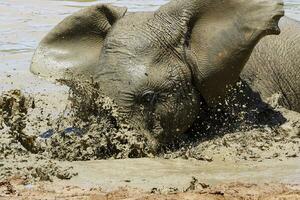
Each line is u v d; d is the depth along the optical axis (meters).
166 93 14.76
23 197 11.51
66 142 14.23
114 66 14.80
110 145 14.23
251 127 15.55
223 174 13.09
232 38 15.04
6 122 14.41
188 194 11.68
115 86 14.66
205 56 15.12
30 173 12.81
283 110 16.22
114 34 15.22
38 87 19.34
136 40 15.00
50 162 13.48
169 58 15.00
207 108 15.38
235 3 15.20
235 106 15.70
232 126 15.49
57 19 27.45
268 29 14.82
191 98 15.06
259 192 11.93
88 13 15.80
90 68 15.55
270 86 16.59
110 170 13.20
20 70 20.95
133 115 14.52
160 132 14.63
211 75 15.08
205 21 15.34
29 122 15.99
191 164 13.75
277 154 14.28
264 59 16.83
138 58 14.82
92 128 14.45
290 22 17.69
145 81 14.62
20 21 26.97
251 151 14.45
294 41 17.20
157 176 12.92
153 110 14.64
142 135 14.47
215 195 11.65
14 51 23.00
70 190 11.97
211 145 14.80
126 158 14.10
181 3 15.41
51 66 15.84
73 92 15.29
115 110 14.50
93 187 12.21
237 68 15.08
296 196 11.66
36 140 14.60
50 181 12.45
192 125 15.39
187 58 15.11
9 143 14.34
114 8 15.71
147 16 15.48
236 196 11.62
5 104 14.56
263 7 14.97
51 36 16.09
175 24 15.26
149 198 11.46
